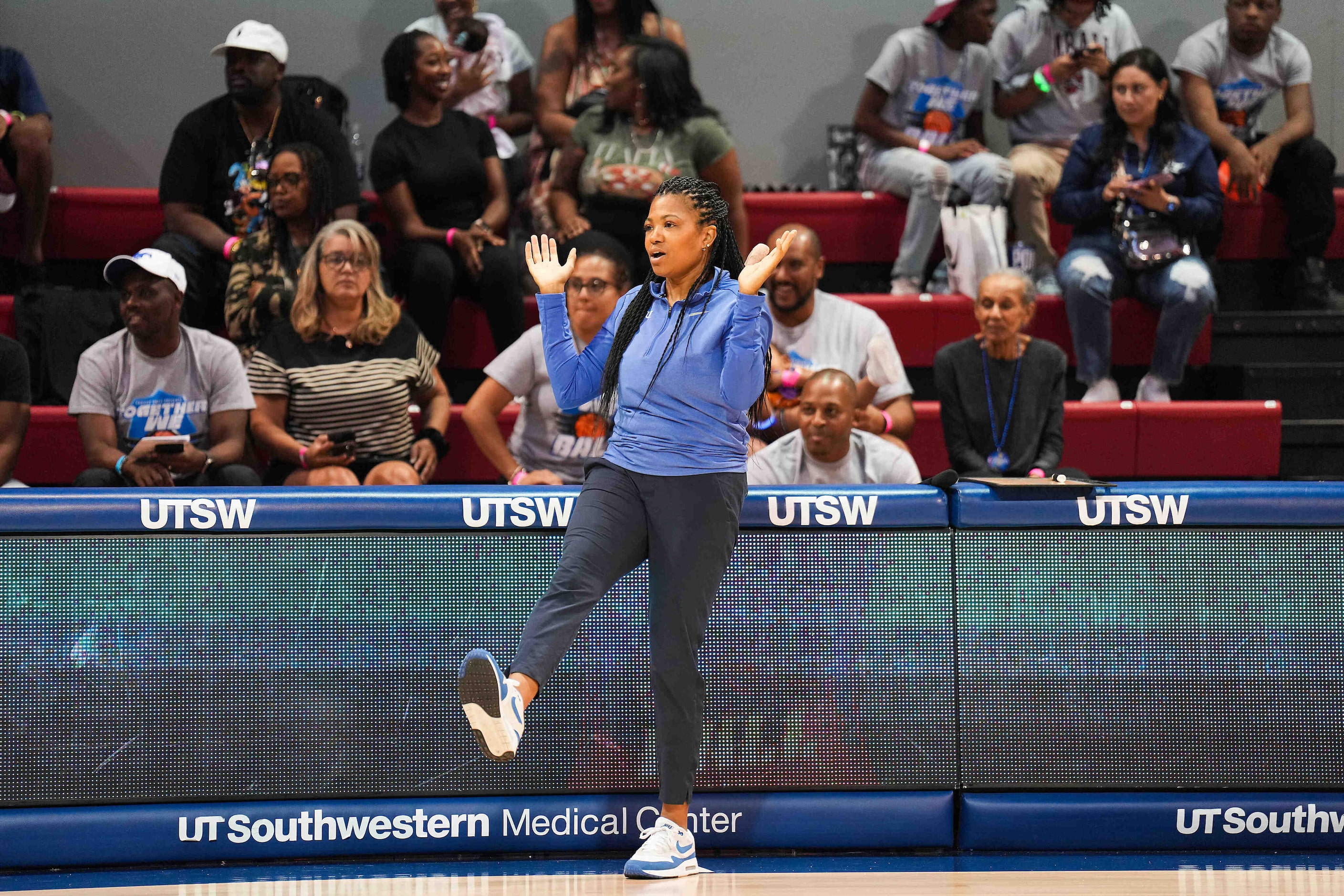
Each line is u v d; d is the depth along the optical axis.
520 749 9.92
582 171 18.47
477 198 19.39
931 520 10.05
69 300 17.72
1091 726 10.00
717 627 9.97
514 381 15.02
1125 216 18.61
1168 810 9.94
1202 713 10.00
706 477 9.08
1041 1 21.70
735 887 9.02
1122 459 17.83
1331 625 9.99
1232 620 10.02
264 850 9.77
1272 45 20.86
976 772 9.98
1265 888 9.01
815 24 23.73
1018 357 15.93
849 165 22.61
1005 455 15.62
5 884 9.24
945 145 20.86
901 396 16.14
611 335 9.84
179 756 9.74
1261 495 10.00
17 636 9.62
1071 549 10.03
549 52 20.95
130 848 9.66
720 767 9.95
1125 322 19.08
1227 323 19.58
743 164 23.81
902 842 9.96
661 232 9.01
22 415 13.66
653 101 18.09
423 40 18.80
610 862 9.73
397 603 9.91
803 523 9.98
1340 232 20.98
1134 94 18.58
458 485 10.28
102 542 9.70
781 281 16.05
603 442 15.21
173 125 22.86
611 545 9.03
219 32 22.88
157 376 14.26
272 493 9.88
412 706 9.90
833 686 9.98
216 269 17.66
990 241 19.25
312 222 17.05
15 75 19.38
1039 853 9.95
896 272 20.20
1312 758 9.98
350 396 14.77
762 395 9.39
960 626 10.02
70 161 22.72
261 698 9.81
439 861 9.80
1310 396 18.75
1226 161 19.95
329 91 19.34
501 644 9.95
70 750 9.65
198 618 9.78
